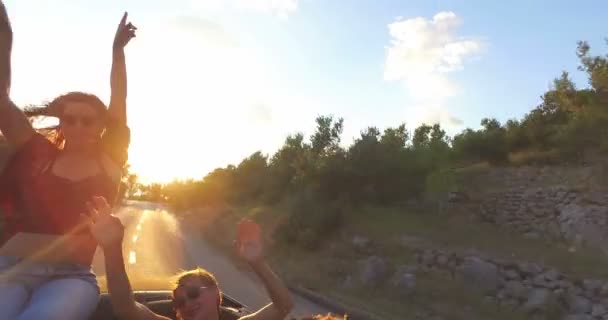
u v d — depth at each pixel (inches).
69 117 103.7
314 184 1192.8
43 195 100.3
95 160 107.3
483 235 1010.7
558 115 1726.1
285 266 936.9
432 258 845.8
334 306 707.4
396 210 1162.0
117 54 119.7
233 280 776.3
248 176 2532.0
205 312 111.5
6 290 94.2
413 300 734.5
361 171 1181.7
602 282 705.6
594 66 1262.3
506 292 734.5
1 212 103.2
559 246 938.1
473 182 1348.4
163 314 152.9
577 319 648.4
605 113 1318.9
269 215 1382.9
